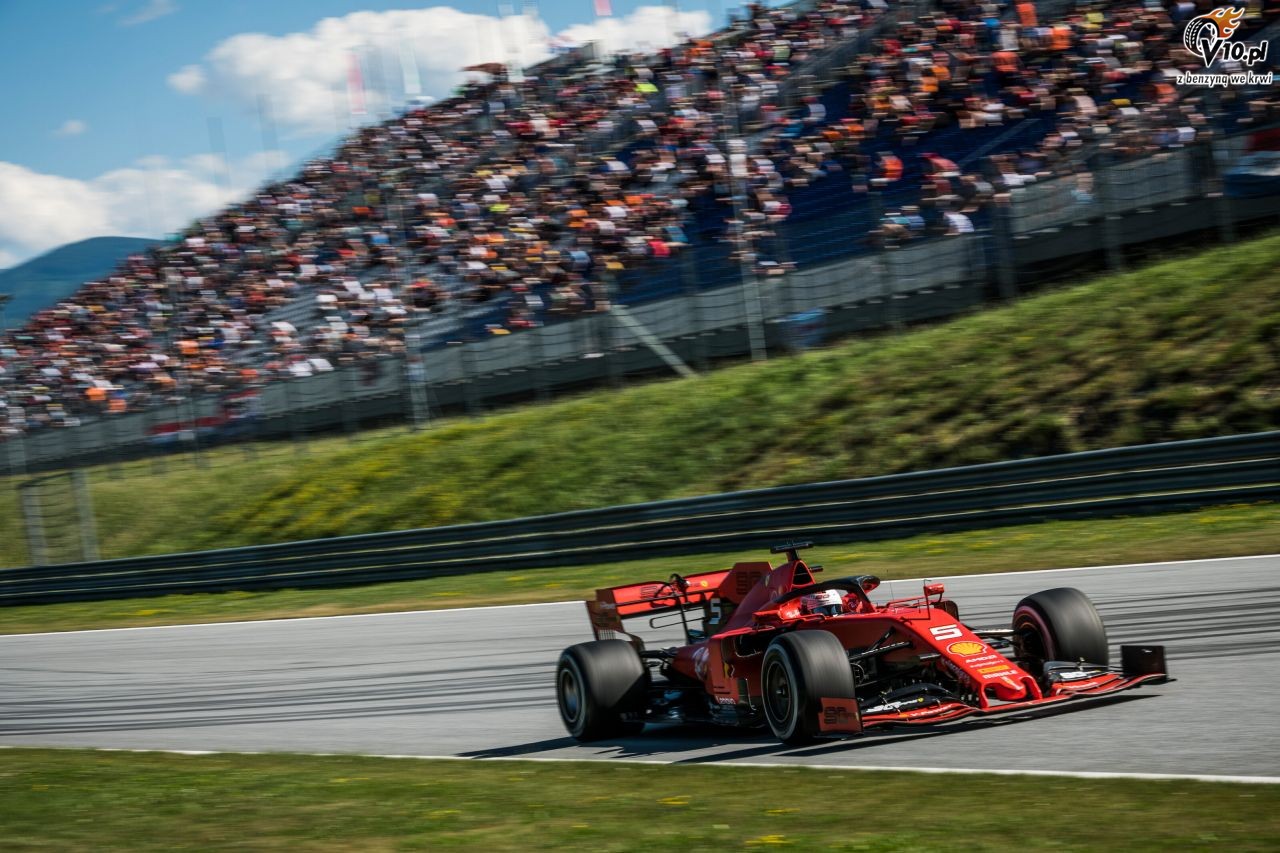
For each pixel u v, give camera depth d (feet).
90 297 321.32
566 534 134.82
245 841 44.16
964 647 49.62
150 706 89.40
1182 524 100.37
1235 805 35.68
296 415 231.91
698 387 178.91
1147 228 160.56
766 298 186.50
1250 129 155.84
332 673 92.27
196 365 259.60
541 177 264.52
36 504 200.95
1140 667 52.65
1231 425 124.26
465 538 140.26
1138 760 43.19
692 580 64.03
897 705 48.88
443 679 83.76
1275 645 60.80
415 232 264.11
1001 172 181.88
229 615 138.10
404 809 47.47
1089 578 87.45
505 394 213.46
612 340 199.82
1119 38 207.62
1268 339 131.44
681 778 48.16
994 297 169.89
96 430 258.78
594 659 59.00
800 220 213.87
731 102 256.32
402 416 221.05
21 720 90.63
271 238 307.17
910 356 161.58
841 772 45.70
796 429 158.40
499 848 39.42
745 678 54.29
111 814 51.85
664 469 163.32
